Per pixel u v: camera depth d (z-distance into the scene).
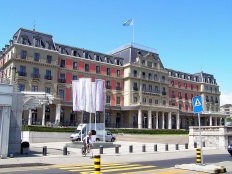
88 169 14.07
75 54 62.19
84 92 32.34
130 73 67.94
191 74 89.06
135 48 72.94
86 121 62.75
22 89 52.41
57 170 13.66
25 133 38.00
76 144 29.03
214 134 33.50
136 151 26.53
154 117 72.44
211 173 12.94
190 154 24.66
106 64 66.44
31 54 53.88
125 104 68.06
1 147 18.05
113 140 40.59
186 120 83.50
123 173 12.70
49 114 56.28
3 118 18.20
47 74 56.03
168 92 78.25
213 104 91.56
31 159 17.84
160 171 13.48
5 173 12.52
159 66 74.69
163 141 41.31
